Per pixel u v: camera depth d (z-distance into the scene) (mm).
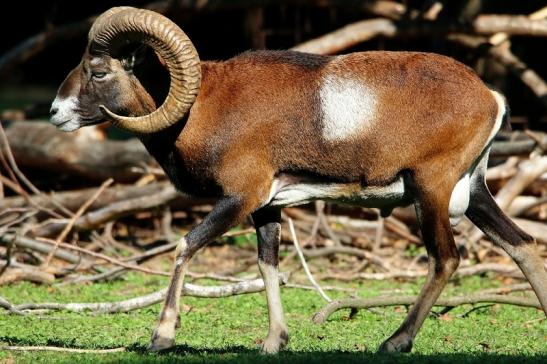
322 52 39812
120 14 21578
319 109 21188
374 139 21078
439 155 21016
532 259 21656
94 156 39625
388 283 32750
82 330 24875
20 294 30359
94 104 22328
